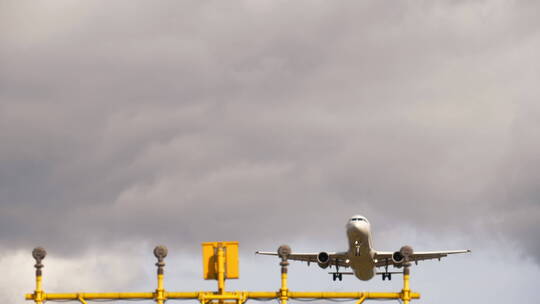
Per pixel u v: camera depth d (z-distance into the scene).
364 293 86.19
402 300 85.75
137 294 86.81
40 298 86.44
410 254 86.25
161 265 86.69
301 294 86.69
